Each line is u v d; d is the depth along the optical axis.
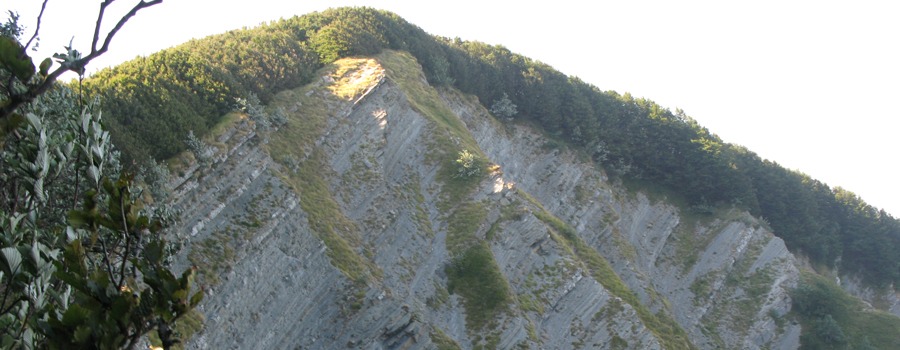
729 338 98.50
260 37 89.19
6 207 12.00
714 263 106.00
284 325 59.22
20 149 10.54
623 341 73.50
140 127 56.66
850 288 127.75
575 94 113.31
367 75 87.31
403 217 75.19
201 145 60.25
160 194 50.69
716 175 114.94
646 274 103.25
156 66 68.69
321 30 97.81
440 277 71.69
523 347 66.44
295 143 73.69
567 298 75.62
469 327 67.69
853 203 132.50
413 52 104.00
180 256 54.88
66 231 9.96
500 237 76.50
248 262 59.19
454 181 80.69
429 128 85.75
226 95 69.44
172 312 8.11
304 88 83.25
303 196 68.62
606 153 112.06
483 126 101.94
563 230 84.31
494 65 111.56
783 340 98.94
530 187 102.31
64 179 18.30
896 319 102.88
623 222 107.31
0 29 22.59
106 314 8.20
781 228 120.56
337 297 62.38
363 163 77.94
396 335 61.69
